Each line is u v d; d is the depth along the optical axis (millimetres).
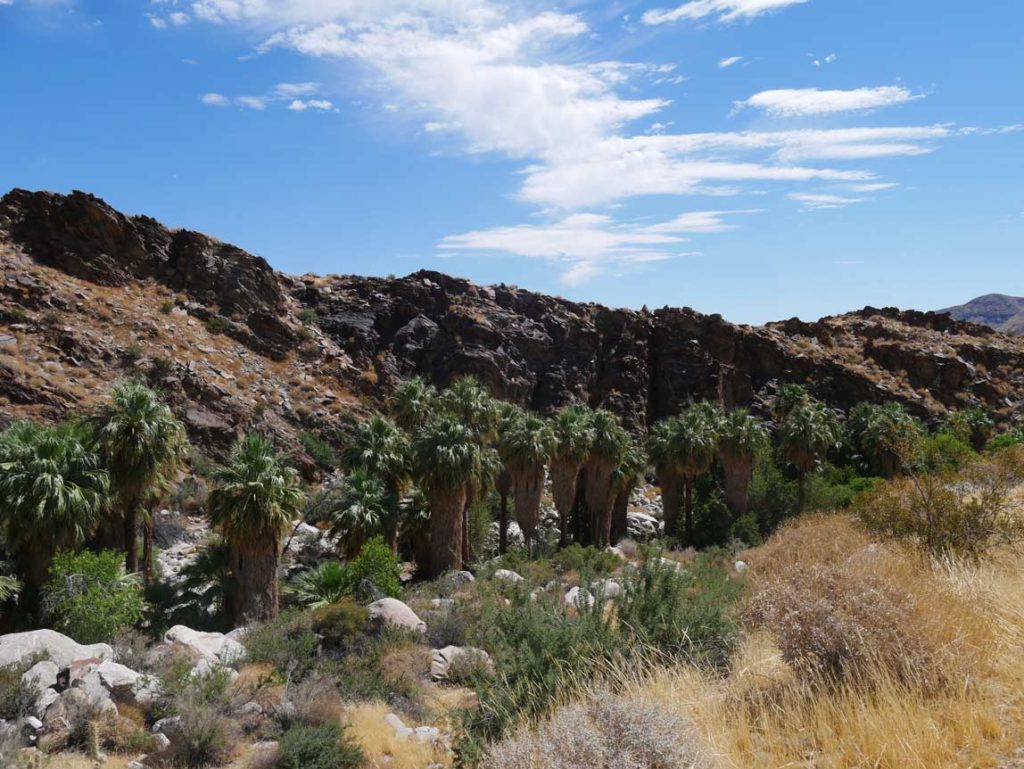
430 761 10898
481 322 84312
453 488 37188
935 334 102938
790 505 53125
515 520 56656
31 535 24484
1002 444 59344
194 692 13180
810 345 97125
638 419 88688
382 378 76750
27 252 65125
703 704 5273
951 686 4836
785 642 5574
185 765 11352
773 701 5098
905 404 89312
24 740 11359
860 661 5203
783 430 56406
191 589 28938
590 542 51312
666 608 6902
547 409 85125
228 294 73188
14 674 12992
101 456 28422
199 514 47156
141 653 16234
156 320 64938
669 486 55719
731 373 92312
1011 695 4684
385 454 39000
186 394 59188
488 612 7297
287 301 81125
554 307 93375
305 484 57938
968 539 11133
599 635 6512
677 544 47656
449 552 37844
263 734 12766
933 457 15961
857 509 13703
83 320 60594
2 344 53969
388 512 35812
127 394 29578
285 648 17000
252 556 27125
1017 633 5762
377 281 89250
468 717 5938
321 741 11383
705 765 4117
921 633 5289
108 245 69062
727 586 7977
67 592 22438
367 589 28203
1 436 26844
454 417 39469
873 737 4246
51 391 50625
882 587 5773
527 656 6230
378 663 16375
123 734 11977
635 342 93312
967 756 4008
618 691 5699
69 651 14898
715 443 52969
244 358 68312
